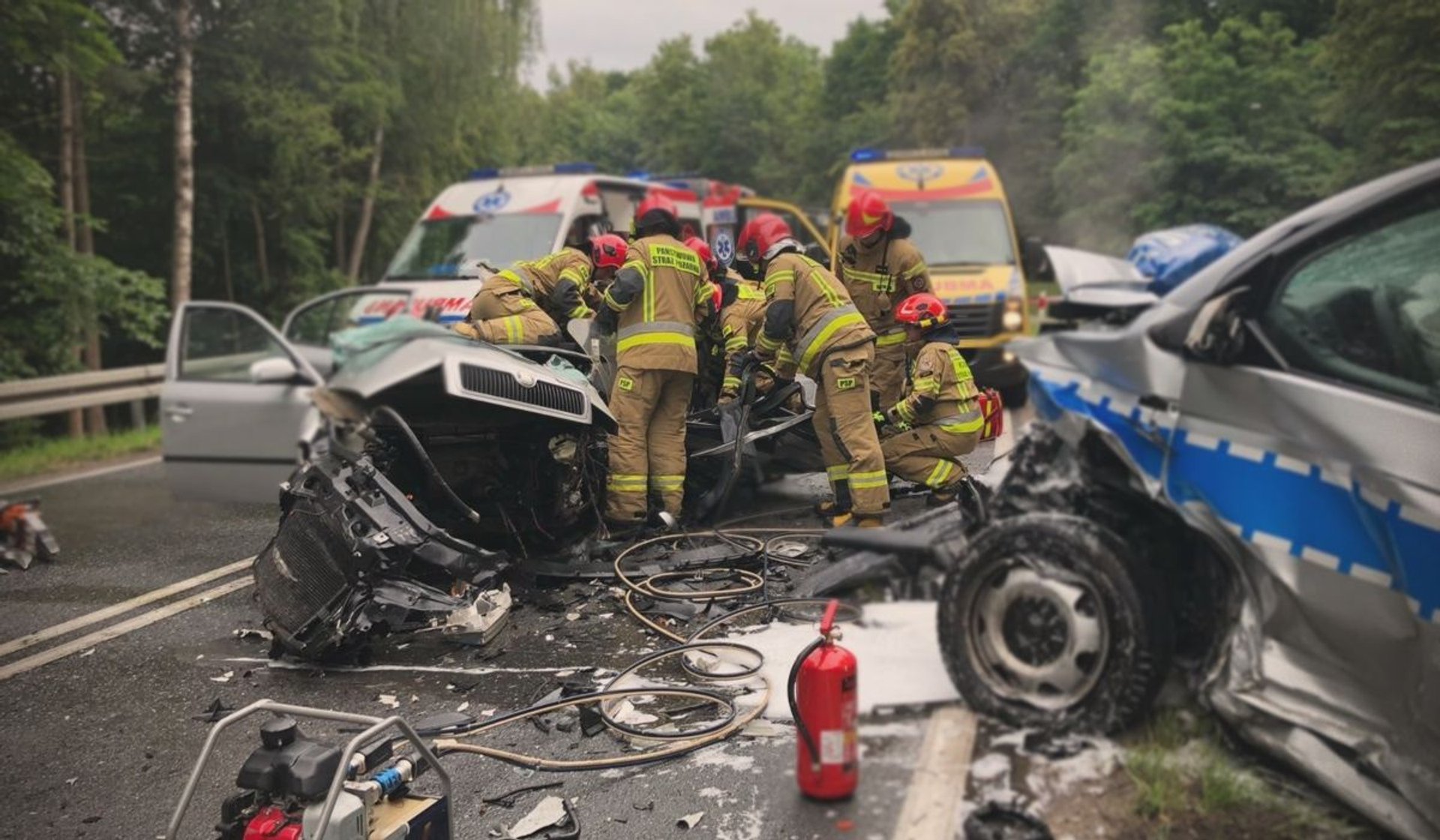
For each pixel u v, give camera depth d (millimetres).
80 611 5535
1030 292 13453
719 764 3422
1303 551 2723
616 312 5965
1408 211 2986
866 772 2160
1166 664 2779
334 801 2314
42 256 14281
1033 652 2959
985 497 3605
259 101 21203
